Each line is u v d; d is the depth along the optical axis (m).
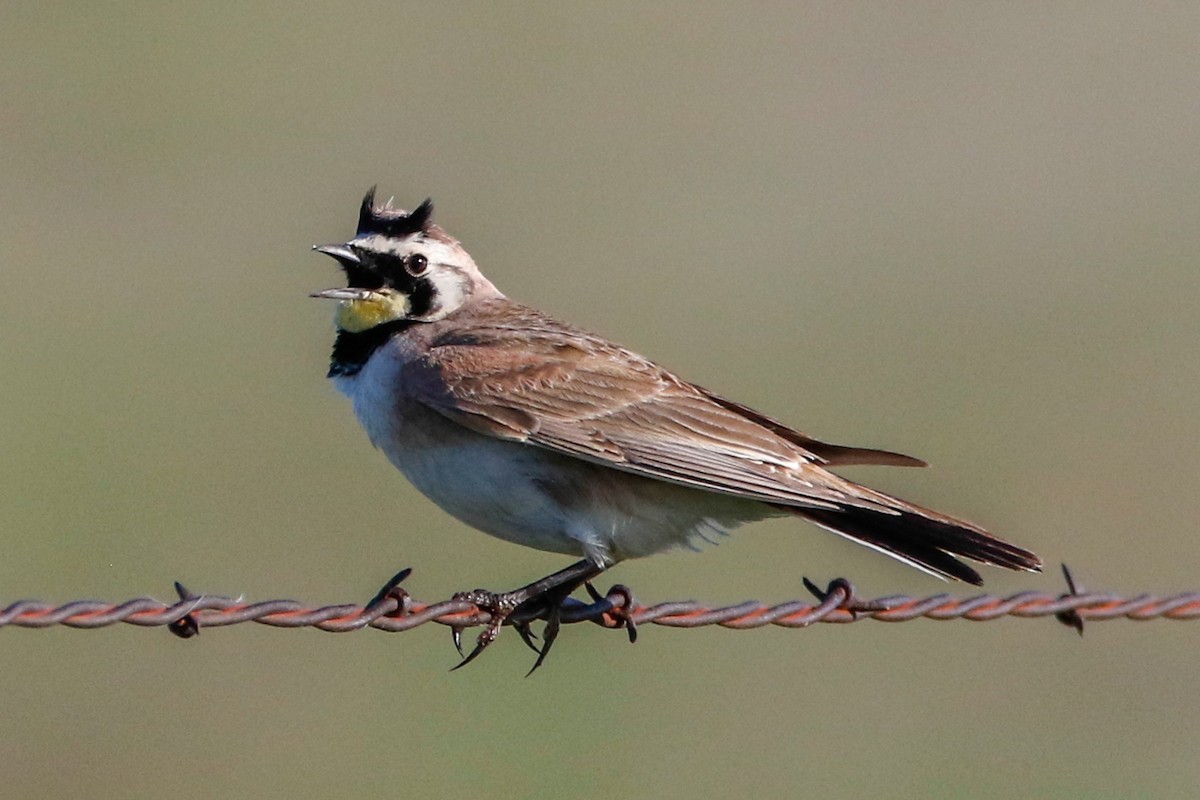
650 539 8.95
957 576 8.49
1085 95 25.50
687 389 9.27
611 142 23.75
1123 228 22.31
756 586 14.85
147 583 14.31
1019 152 24.22
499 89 24.98
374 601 7.72
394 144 23.02
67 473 15.98
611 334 19.12
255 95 24.22
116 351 18.25
